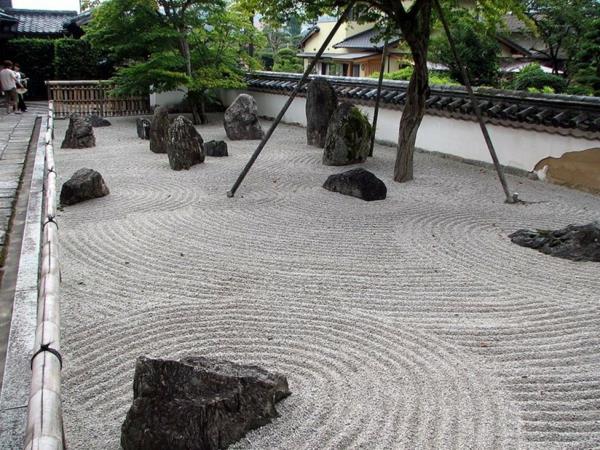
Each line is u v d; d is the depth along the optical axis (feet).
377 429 10.78
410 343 14.12
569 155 31.94
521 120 33.83
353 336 14.49
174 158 35.58
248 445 10.32
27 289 16.98
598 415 11.27
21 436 10.68
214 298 16.78
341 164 36.81
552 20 59.11
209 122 58.65
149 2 51.03
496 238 22.58
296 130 54.24
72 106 60.85
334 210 26.30
